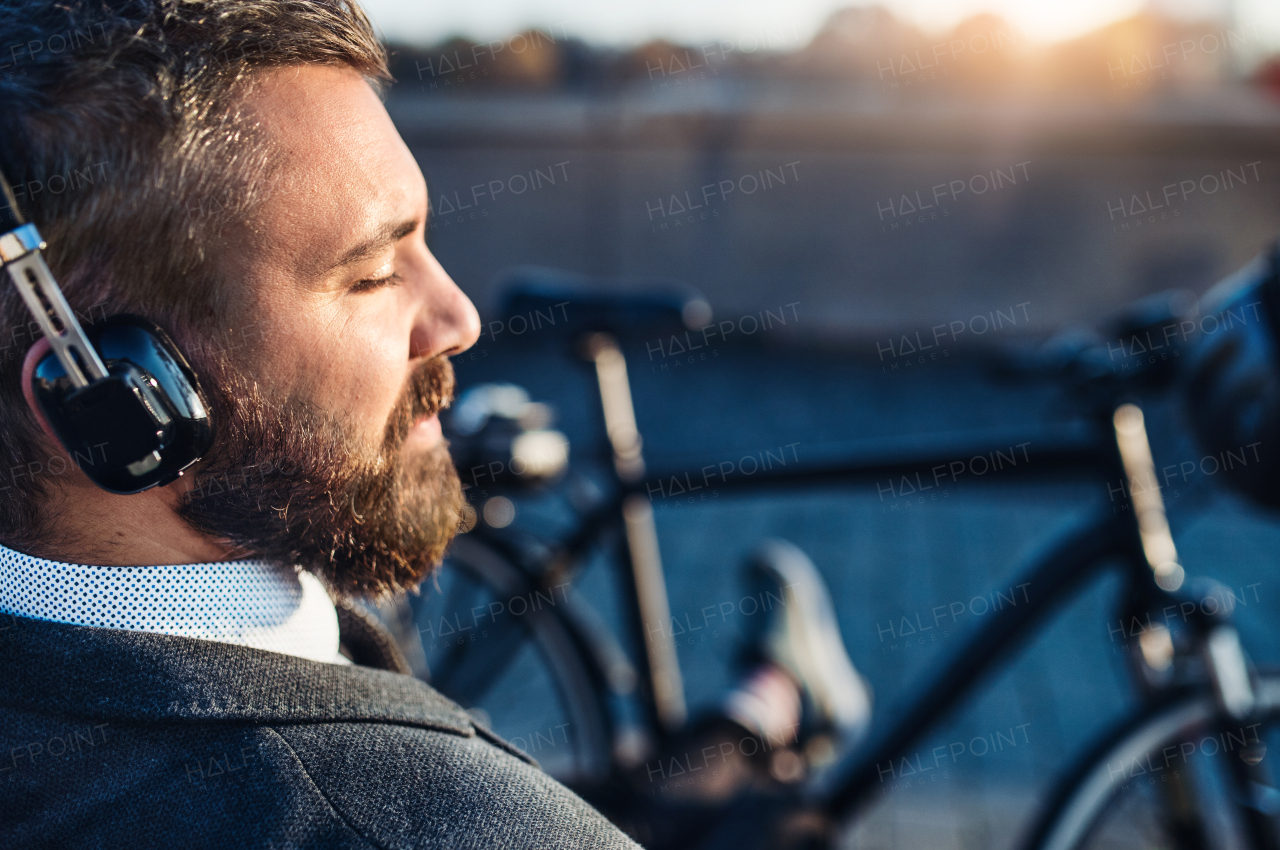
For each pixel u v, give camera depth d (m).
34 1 0.41
